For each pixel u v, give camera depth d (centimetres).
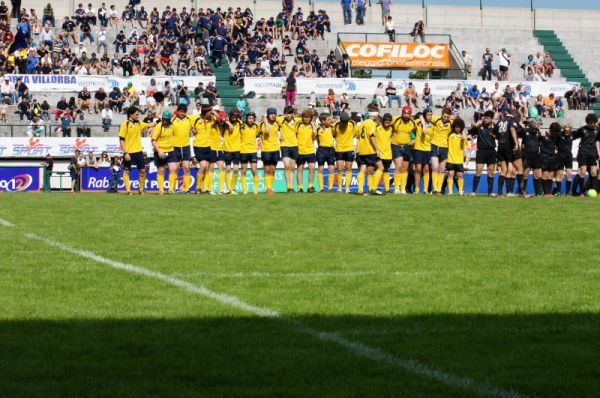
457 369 611
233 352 654
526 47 5519
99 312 796
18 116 4291
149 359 633
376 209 1916
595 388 566
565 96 4919
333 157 2725
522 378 589
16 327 733
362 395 548
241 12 5169
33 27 4847
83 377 585
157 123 2480
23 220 1652
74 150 4050
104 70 4606
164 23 4950
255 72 4784
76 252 1203
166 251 1220
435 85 4769
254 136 2569
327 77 4838
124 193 2581
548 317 789
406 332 725
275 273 1034
